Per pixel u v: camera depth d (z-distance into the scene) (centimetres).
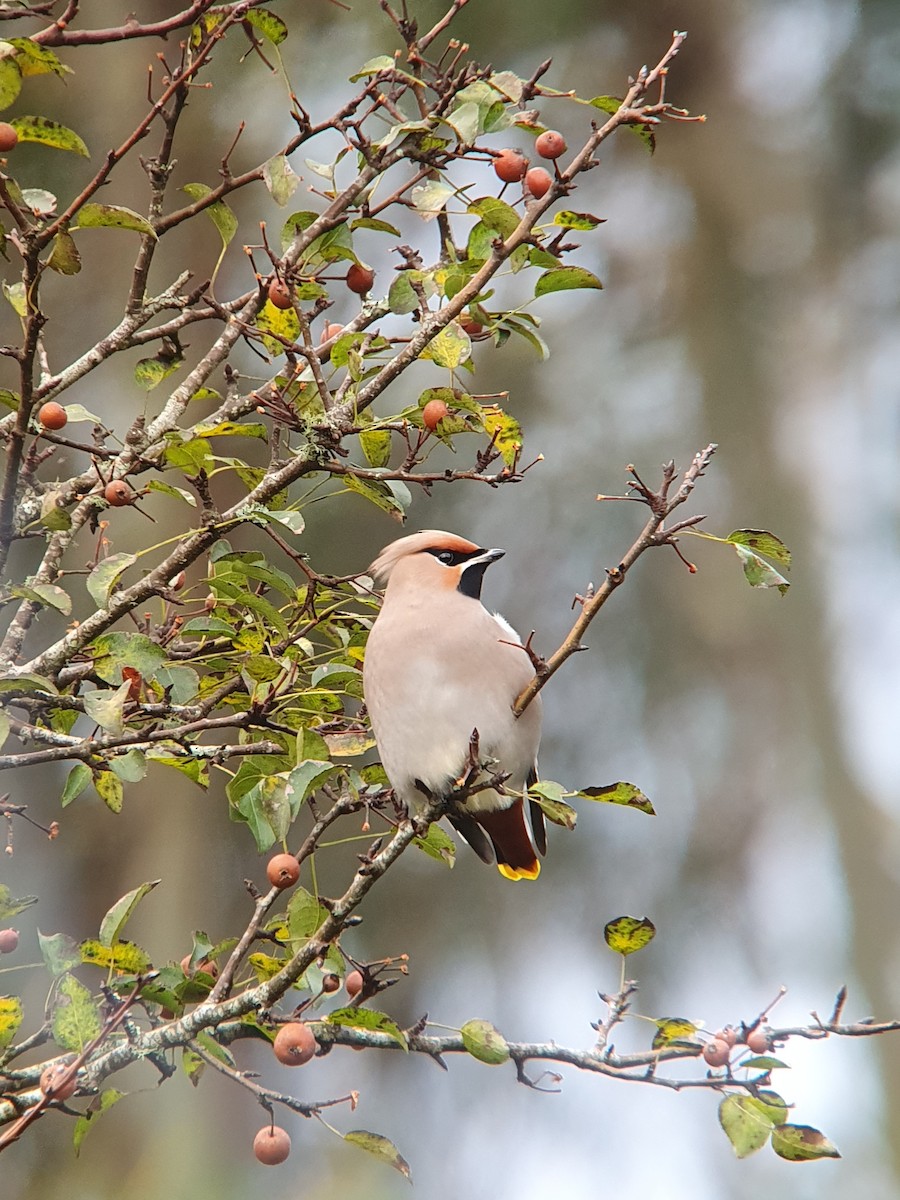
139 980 491
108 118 1348
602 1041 555
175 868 1368
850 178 1773
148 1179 1262
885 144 1764
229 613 655
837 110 1772
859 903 1673
